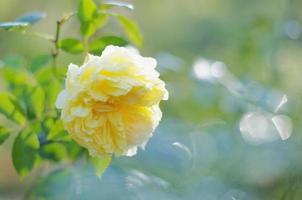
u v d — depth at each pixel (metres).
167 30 3.10
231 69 2.04
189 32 2.98
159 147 1.32
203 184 1.43
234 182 1.52
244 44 1.96
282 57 1.91
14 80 1.20
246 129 1.58
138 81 0.95
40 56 1.19
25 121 1.15
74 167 1.22
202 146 1.54
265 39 1.90
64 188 1.19
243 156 1.55
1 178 2.27
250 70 1.95
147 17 3.16
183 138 1.47
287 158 1.56
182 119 1.65
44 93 1.15
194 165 1.46
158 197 1.26
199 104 1.57
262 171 1.56
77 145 1.15
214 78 1.56
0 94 1.14
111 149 0.97
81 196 1.19
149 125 0.98
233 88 1.54
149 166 1.30
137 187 1.23
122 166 1.26
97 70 0.95
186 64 1.67
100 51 1.13
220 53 2.69
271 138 1.58
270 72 1.87
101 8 1.14
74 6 2.86
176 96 1.68
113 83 0.94
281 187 1.58
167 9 3.22
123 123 0.97
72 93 0.95
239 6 2.69
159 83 0.96
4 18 2.78
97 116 0.96
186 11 3.20
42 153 1.16
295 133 1.63
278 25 1.89
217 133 1.56
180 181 1.34
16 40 2.47
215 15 2.91
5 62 1.21
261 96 1.53
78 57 1.42
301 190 1.54
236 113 1.58
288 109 1.63
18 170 1.14
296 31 1.86
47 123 1.14
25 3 2.80
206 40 2.84
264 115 1.58
